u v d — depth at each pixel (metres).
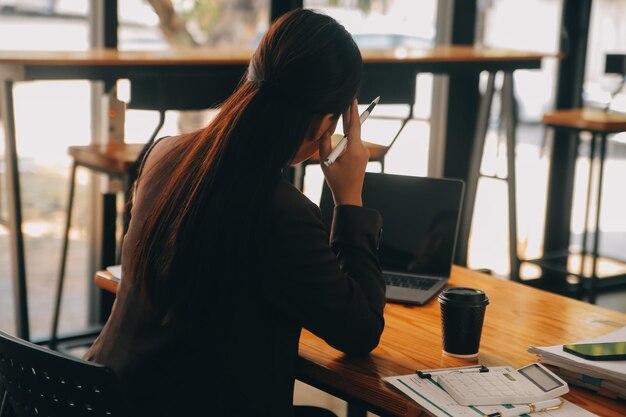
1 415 1.55
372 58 3.20
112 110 3.06
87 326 3.61
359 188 1.51
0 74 2.69
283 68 1.29
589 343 1.44
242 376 1.31
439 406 1.27
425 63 3.39
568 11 4.54
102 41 3.36
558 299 1.85
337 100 1.32
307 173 4.14
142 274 1.31
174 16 3.52
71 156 3.04
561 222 4.79
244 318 1.30
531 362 1.49
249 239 1.28
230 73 2.94
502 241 4.69
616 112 4.06
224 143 1.28
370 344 1.41
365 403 1.38
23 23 3.24
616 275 4.66
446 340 1.50
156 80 2.79
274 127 1.28
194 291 1.28
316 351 1.51
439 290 1.90
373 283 1.44
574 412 1.28
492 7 4.32
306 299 1.31
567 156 4.72
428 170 4.33
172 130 3.59
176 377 1.31
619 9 4.64
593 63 4.66
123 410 1.22
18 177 2.81
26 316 2.95
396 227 2.04
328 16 1.35
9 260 3.48
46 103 3.38
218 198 1.27
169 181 1.32
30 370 1.28
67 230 3.17
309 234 1.31
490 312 1.75
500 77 4.41
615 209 4.90
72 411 1.26
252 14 3.70
